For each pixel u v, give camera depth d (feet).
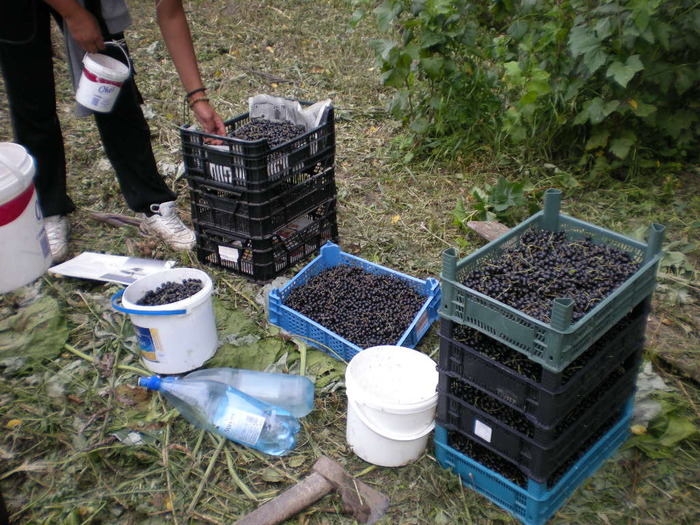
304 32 24.93
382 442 8.82
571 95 15.25
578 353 7.23
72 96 19.79
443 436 8.79
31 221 11.44
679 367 10.46
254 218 11.86
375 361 9.53
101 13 11.55
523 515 8.30
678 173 16.28
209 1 26.84
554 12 15.52
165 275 10.92
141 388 10.12
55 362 10.57
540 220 9.48
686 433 9.31
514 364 7.63
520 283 8.09
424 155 17.40
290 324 11.35
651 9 13.58
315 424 9.71
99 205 14.99
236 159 11.41
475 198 14.60
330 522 8.33
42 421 9.40
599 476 8.90
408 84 16.94
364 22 25.30
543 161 16.75
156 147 17.48
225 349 10.89
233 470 8.91
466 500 8.60
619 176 16.31
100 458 8.97
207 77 21.56
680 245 13.57
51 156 12.78
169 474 8.84
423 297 11.69
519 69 15.23
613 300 7.50
